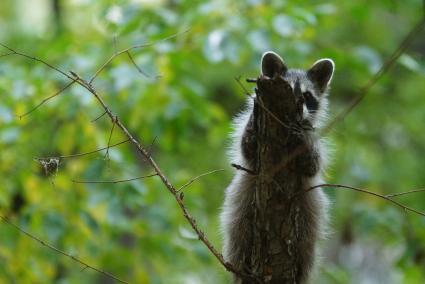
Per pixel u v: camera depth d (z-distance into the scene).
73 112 12.51
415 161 20.09
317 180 9.42
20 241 11.95
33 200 12.23
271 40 13.52
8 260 12.12
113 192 11.93
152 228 12.58
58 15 18.47
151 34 13.25
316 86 10.88
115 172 12.17
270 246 7.73
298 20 13.21
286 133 7.24
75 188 12.39
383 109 19.88
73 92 12.35
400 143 20.47
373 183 17.66
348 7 15.67
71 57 13.34
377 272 20.30
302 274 9.44
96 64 13.48
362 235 15.06
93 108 13.16
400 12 17.86
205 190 17.64
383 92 18.70
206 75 18.92
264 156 7.39
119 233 12.75
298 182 7.76
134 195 12.02
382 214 13.88
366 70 13.93
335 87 19.25
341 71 18.30
